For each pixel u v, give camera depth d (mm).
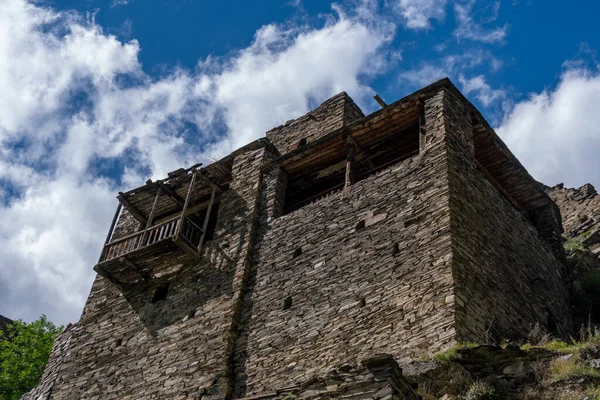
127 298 22031
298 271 19203
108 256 22375
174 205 24375
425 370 13734
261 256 20516
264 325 18500
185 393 18016
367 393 11961
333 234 19422
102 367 20359
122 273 22188
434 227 17406
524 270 19469
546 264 21141
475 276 16844
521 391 13000
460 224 17516
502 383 13227
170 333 19938
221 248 21359
